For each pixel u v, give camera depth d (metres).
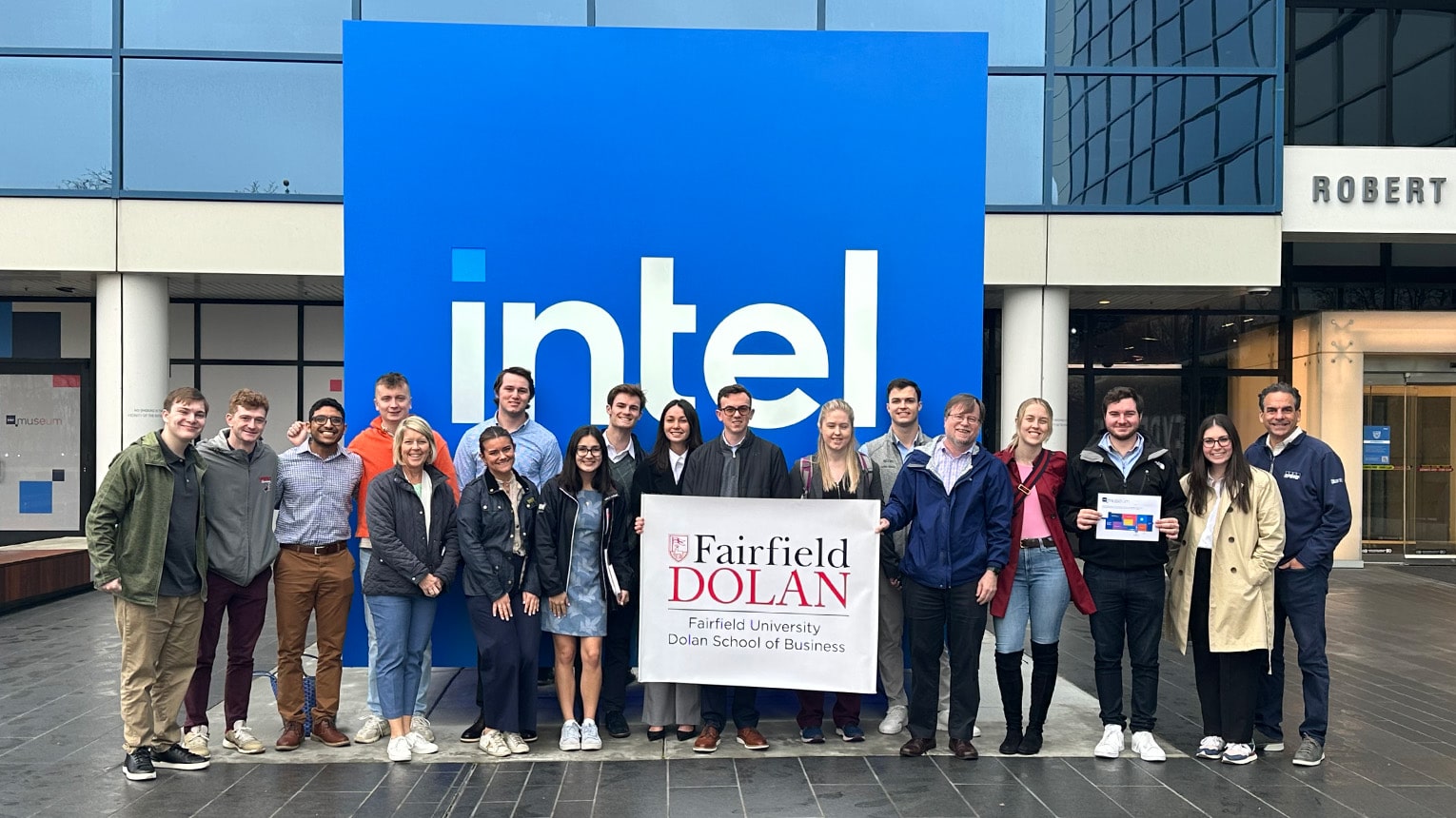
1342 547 12.32
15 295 12.23
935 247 5.77
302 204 10.19
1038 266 10.38
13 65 10.08
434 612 5.00
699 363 5.74
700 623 4.99
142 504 4.45
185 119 10.16
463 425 5.67
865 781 4.52
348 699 6.02
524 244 5.69
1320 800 4.29
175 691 4.68
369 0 10.20
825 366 5.74
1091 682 6.64
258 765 4.74
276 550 4.92
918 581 4.83
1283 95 10.43
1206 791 4.39
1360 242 11.66
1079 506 4.98
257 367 12.24
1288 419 4.95
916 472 4.89
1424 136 12.52
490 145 5.68
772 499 4.95
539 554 4.93
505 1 10.21
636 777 4.56
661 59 5.73
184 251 10.12
